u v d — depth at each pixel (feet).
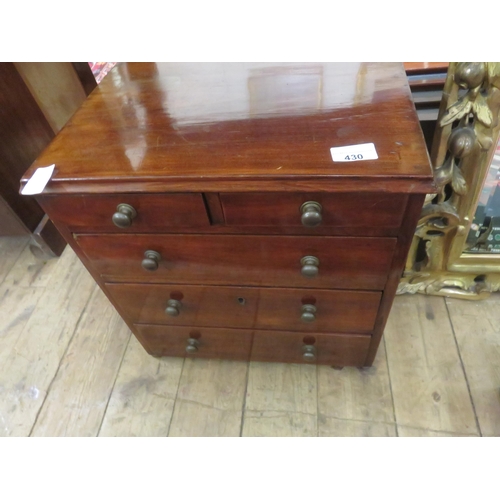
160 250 2.43
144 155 2.09
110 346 3.95
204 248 2.37
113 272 2.70
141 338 3.48
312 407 3.40
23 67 4.10
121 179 1.99
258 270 2.49
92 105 2.53
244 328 3.13
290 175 1.87
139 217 2.20
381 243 2.18
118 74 2.81
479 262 3.70
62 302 4.37
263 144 2.06
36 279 4.63
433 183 1.81
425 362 3.57
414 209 1.96
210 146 2.09
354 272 2.40
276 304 2.78
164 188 1.99
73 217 2.29
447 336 3.72
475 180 3.07
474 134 2.81
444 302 3.99
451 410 3.27
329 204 1.98
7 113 4.03
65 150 2.20
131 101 2.52
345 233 2.15
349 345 3.14
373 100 2.25
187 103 2.43
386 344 3.72
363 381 3.51
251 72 2.64
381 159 1.88
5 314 4.31
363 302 2.65
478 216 3.44
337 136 2.04
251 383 3.59
